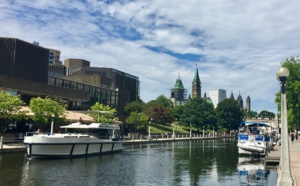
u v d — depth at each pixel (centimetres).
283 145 1367
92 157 4031
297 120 6197
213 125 15612
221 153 5184
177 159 4128
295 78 6306
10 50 6500
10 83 5678
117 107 11619
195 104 15350
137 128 9506
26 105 6047
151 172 2962
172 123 13700
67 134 3881
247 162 3866
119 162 3659
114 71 11819
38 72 7225
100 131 4419
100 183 2355
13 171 2642
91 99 9988
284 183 1348
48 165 3088
